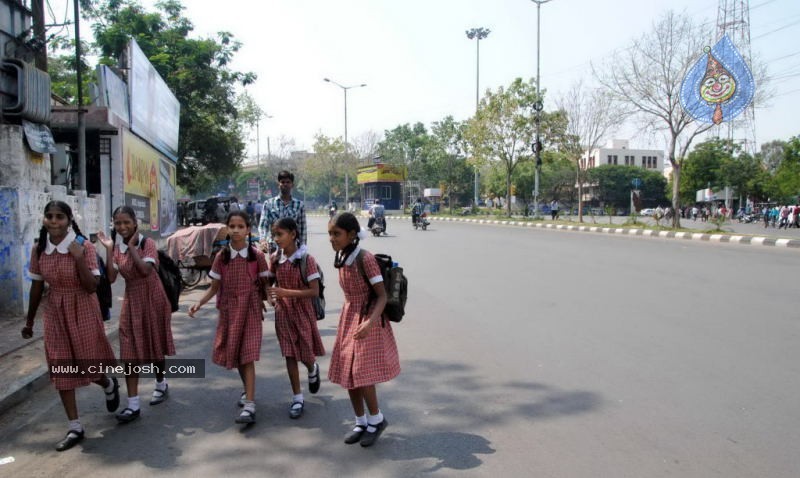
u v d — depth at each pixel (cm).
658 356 578
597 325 713
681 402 454
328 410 462
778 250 1591
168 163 2178
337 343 403
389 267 395
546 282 1055
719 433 396
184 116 2712
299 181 7106
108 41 2439
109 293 459
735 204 5575
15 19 910
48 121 942
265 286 459
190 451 389
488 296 927
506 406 457
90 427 436
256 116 3997
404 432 412
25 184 855
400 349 626
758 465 350
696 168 5375
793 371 523
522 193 6956
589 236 2205
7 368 543
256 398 492
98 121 1334
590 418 428
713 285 988
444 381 521
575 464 356
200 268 1058
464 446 386
